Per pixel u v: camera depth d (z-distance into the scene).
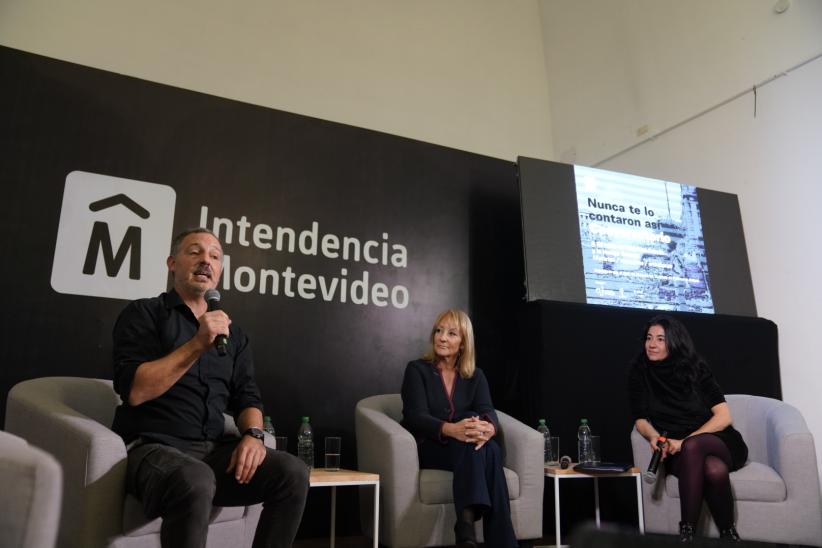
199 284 2.14
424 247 4.18
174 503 1.63
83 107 3.39
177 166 3.55
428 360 3.16
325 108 4.52
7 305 3.03
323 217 3.89
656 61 4.87
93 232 3.27
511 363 4.28
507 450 2.99
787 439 2.80
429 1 5.27
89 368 3.12
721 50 4.44
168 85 3.68
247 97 4.25
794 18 4.04
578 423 3.69
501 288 4.38
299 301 3.70
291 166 3.87
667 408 3.12
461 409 3.01
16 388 2.12
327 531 3.49
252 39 4.37
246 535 2.14
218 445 2.03
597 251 4.16
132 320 2.03
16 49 3.32
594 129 5.25
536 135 5.50
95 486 1.74
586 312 3.88
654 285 4.21
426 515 2.69
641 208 4.36
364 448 2.97
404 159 4.26
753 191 4.18
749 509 2.73
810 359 3.83
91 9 3.89
